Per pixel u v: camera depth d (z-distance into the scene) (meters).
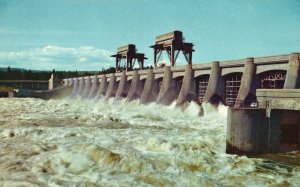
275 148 21.83
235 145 20.72
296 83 34.72
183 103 53.38
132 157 17.73
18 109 48.78
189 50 67.06
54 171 15.19
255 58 41.84
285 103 20.83
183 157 18.75
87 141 22.55
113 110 54.03
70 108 53.09
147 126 32.81
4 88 134.25
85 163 16.59
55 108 52.25
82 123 33.06
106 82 92.75
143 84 72.94
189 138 25.00
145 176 14.94
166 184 14.00
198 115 48.12
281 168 17.58
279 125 22.11
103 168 16.02
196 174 15.76
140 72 71.62
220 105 48.16
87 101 95.81
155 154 19.28
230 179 15.21
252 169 17.22
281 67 38.16
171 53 64.81
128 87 78.62
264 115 21.50
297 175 16.33
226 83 49.12
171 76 60.31
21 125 29.75
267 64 40.25
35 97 109.56
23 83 142.38
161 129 30.77
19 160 16.61
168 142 21.75
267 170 17.11
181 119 41.66
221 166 17.47
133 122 35.88
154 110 55.34
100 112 46.72
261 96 22.45
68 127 29.61
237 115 20.77
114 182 13.93
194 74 54.38
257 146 21.06
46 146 19.94
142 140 23.75
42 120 34.16
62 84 135.88
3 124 30.36
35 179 13.79
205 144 22.45
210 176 15.58
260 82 42.78
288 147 23.08
